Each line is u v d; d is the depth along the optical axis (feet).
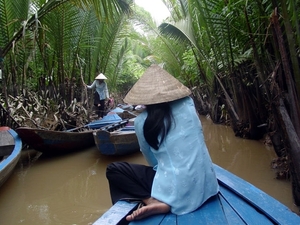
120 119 26.63
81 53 34.94
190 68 35.45
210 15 20.63
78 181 16.22
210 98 32.73
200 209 6.99
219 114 31.76
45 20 25.32
